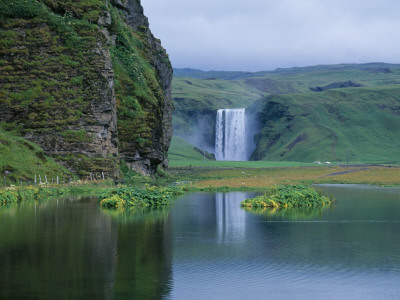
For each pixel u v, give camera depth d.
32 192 40.47
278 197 36.97
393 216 30.09
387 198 44.50
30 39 61.22
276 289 14.27
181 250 19.17
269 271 16.17
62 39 61.59
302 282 14.94
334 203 39.06
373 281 15.07
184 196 45.75
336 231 24.03
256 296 13.65
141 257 17.86
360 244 20.67
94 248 19.20
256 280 15.12
